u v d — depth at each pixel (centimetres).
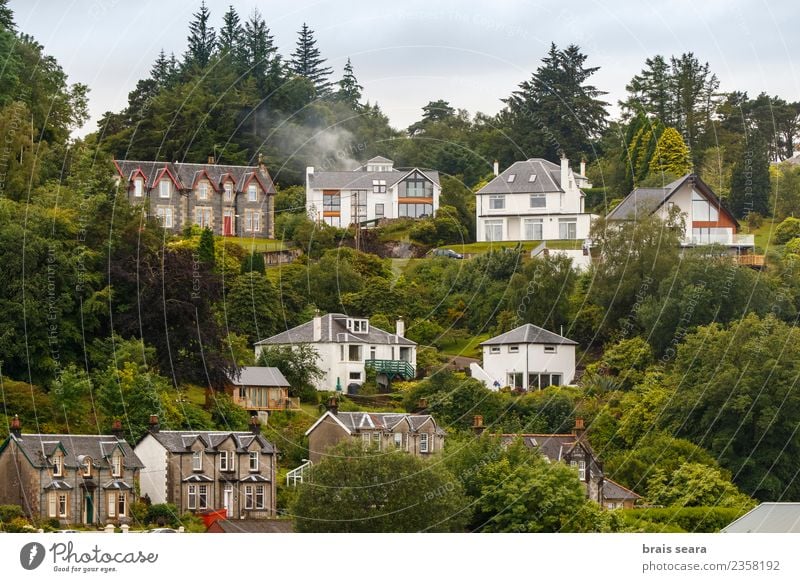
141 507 9269
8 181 12050
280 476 10088
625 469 10975
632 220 14662
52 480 8900
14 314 10338
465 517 8956
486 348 13425
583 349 13912
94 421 9912
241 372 11412
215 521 9100
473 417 12019
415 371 13000
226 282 13338
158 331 10981
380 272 15450
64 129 14175
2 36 13675
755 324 12406
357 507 8744
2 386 9825
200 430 10006
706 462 11119
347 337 12656
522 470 9238
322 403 11812
